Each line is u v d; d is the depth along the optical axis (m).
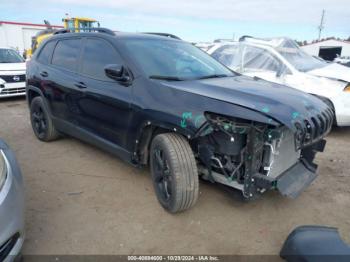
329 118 2.92
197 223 2.87
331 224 2.89
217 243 2.61
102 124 3.58
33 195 3.30
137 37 3.73
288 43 6.82
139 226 2.80
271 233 2.75
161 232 2.73
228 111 2.44
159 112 2.81
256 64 6.45
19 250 2.12
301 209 3.15
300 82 5.73
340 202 3.29
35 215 2.93
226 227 2.82
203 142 2.74
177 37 4.43
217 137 2.63
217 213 3.03
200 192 3.41
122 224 2.83
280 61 6.14
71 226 2.79
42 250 2.46
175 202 2.75
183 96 2.73
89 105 3.70
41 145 4.86
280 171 2.83
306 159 3.26
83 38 4.04
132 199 3.25
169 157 2.71
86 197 3.29
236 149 2.56
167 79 3.13
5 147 2.56
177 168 2.69
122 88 3.23
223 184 2.96
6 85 8.18
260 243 2.62
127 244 2.57
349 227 2.85
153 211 3.04
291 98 2.73
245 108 2.42
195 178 2.74
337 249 2.13
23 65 8.63
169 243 2.59
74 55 4.11
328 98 5.41
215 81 3.20
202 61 3.84
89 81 3.69
